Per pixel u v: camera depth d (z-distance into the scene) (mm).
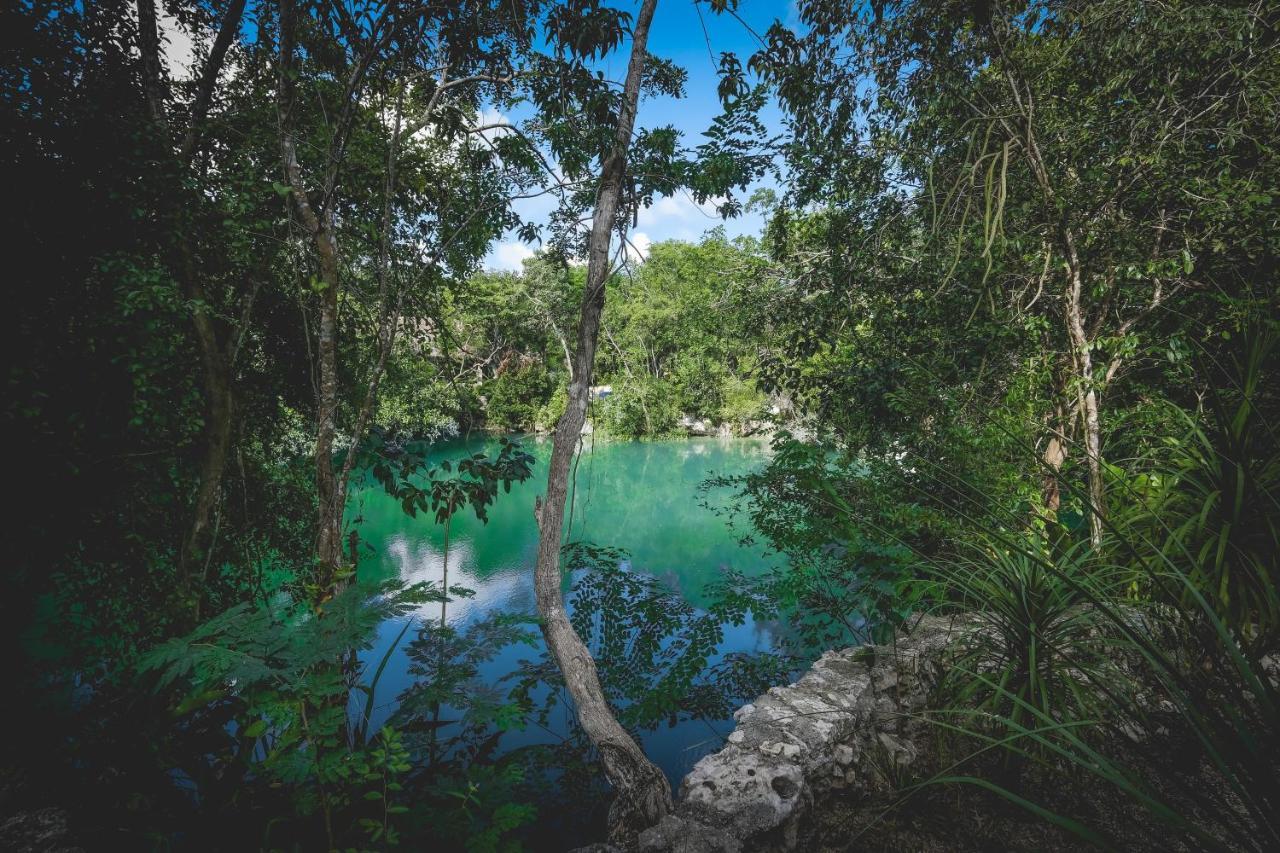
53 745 2125
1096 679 1339
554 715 4410
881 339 4871
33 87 2842
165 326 3156
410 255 4523
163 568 3729
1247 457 1580
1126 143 3287
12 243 2697
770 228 5449
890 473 3289
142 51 3441
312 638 1749
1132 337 3049
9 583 2842
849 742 1829
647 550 10422
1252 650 1283
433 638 2256
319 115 4039
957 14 3021
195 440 3758
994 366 4172
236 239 3354
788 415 5820
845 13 3451
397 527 12945
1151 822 1401
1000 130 3135
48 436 2848
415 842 1775
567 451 3279
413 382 6090
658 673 4406
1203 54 2986
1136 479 2262
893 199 4195
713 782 1593
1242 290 2844
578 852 1497
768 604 3887
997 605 1665
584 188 3959
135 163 2959
